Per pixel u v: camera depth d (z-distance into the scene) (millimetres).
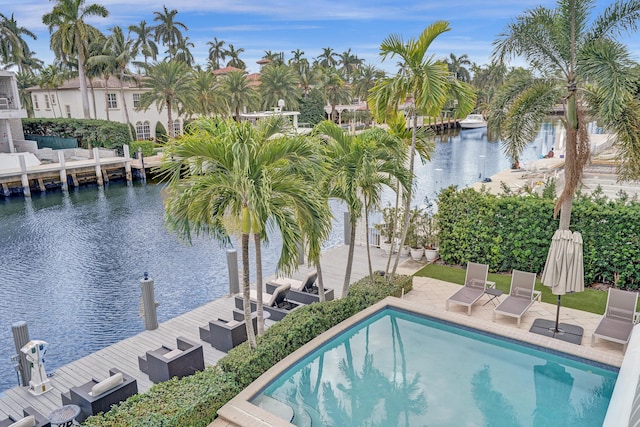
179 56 71625
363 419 7793
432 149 12945
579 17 11273
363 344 10234
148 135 51812
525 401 8203
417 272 14352
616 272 12203
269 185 7305
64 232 23094
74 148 41844
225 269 17234
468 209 13961
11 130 41062
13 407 8398
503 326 10305
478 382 8812
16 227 24156
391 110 11711
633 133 10852
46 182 33938
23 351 8625
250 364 8305
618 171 11992
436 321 11000
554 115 12547
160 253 19469
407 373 9133
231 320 10867
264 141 7926
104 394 7371
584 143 11250
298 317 9961
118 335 12148
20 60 61375
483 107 14305
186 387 7559
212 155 7492
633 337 8531
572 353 9195
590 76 10648
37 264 18359
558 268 9445
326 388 8680
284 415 7602
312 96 63125
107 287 15742
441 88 10438
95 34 46281
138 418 6672
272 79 56219
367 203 11406
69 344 11727
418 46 10586
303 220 8297
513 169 32562
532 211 12906
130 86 50688
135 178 39062
